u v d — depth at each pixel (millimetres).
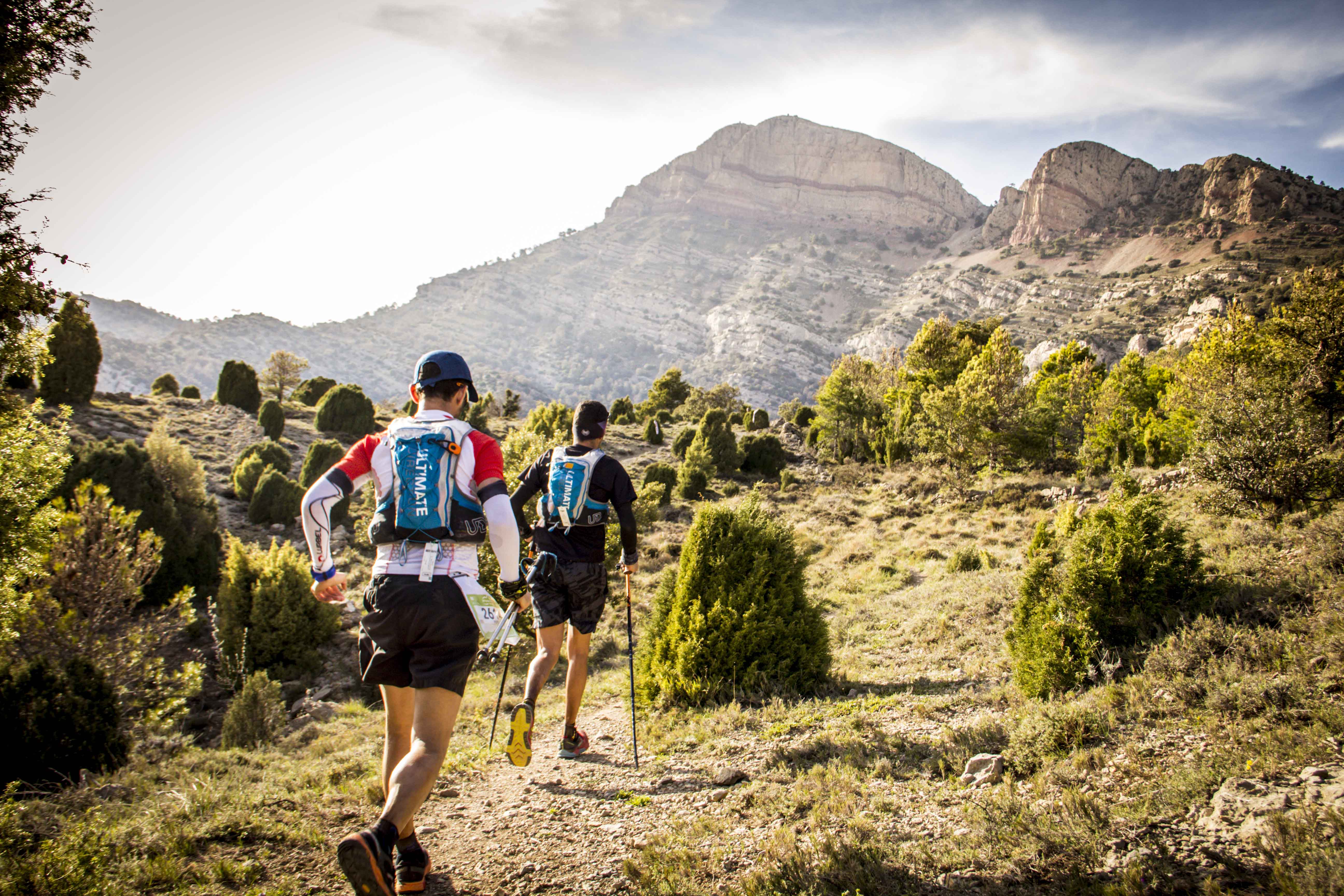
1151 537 6336
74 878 2953
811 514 28609
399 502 2623
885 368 58156
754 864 3082
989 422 29547
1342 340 14008
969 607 10594
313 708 11148
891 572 17375
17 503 8102
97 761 6367
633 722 4734
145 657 10555
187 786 4848
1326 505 9062
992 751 4285
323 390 49750
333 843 3484
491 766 4996
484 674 12289
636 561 4645
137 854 3285
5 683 6395
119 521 11164
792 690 6605
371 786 4324
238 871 3125
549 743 5875
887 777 4055
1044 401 32250
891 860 2967
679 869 3057
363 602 2664
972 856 2928
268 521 22781
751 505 7527
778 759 4574
